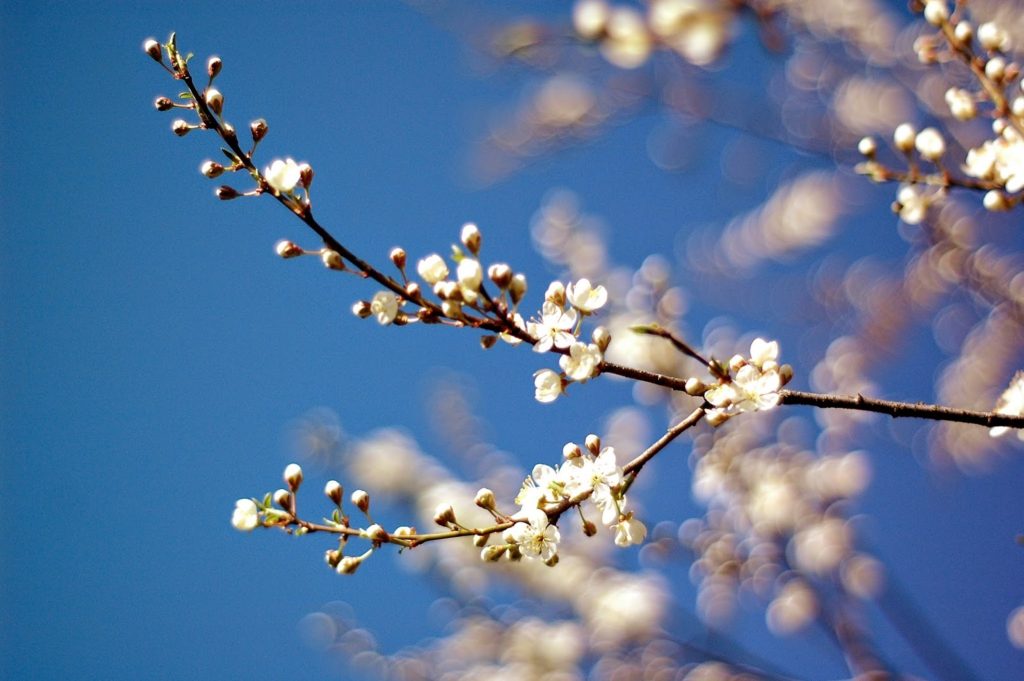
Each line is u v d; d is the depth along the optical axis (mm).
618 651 6961
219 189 2715
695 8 6477
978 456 7090
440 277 2799
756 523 6559
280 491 2766
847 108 6895
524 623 7613
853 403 2789
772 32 6430
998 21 5805
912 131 3516
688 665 6516
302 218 2723
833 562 6332
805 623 6266
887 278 7605
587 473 2846
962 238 6531
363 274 2748
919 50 3760
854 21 6766
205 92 2754
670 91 7082
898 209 3621
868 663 5840
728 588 6969
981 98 3629
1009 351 6949
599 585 7348
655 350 6211
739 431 6574
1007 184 3324
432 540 2787
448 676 7723
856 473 6691
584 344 2791
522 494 2850
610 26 6676
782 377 2826
